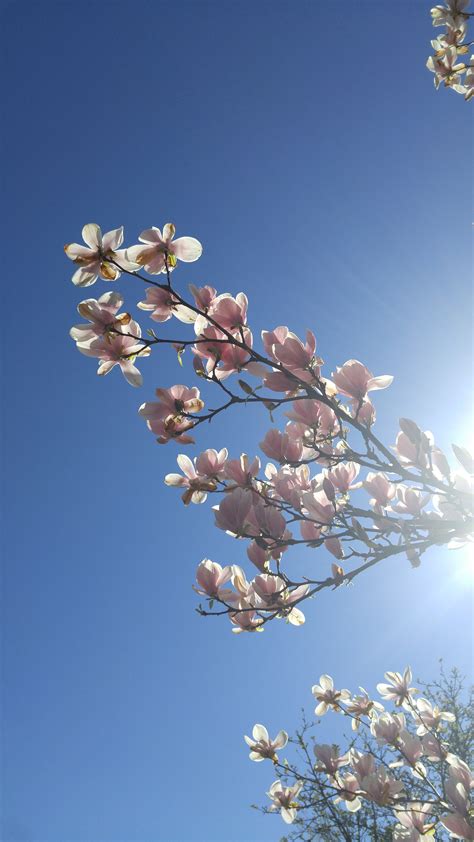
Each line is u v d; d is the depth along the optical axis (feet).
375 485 4.24
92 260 3.38
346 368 3.79
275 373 3.63
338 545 3.90
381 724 6.23
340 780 6.40
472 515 3.64
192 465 4.15
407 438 3.77
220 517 3.78
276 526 3.75
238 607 4.16
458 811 4.88
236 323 3.72
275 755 5.80
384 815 10.10
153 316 3.69
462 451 3.55
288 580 3.88
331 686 6.59
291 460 3.96
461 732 12.09
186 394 3.77
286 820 6.40
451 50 6.29
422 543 3.80
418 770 6.02
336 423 3.94
